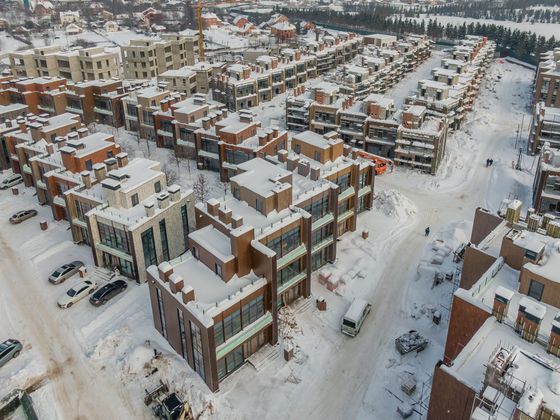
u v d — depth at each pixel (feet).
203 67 534.78
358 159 288.51
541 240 170.50
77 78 525.75
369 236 265.13
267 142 312.91
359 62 545.03
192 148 353.92
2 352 181.98
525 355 125.90
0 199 303.89
